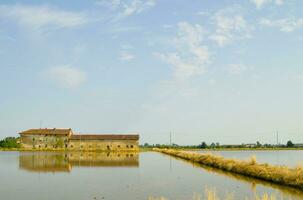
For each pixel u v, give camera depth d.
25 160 76.50
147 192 31.36
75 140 145.12
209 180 39.31
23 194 30.81
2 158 84.06
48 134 146.12
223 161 55.38
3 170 53.34
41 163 67.69
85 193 31.12
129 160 78.06
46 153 116.62
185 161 74.38
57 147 145.12
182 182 38.12
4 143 164.62
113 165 63.09
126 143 144.62
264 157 85.06
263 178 38.47
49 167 58.66
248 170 43.44
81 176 44.84
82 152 127.00
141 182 38.47
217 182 37.31
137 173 48.41
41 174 47.53
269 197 26.77
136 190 32.62
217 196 28.39
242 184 35.06
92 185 36.25
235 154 107.25
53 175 46.19
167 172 49.59
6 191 32.53
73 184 37.06
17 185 36.50
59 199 28.31
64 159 80.94
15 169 54.81
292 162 61.72
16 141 170.00
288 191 29.84
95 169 54.91
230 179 39.75
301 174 32.88
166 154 113.44
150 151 145.62
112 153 119.50
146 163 68.25
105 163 68.25
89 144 145.00
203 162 66.44
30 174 47.53
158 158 86.81
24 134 146.62
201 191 31.44
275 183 35.09
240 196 28.11
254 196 27.70
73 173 48.69
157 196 29.14
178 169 54.22
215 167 57.19
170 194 30.06
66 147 145.25
